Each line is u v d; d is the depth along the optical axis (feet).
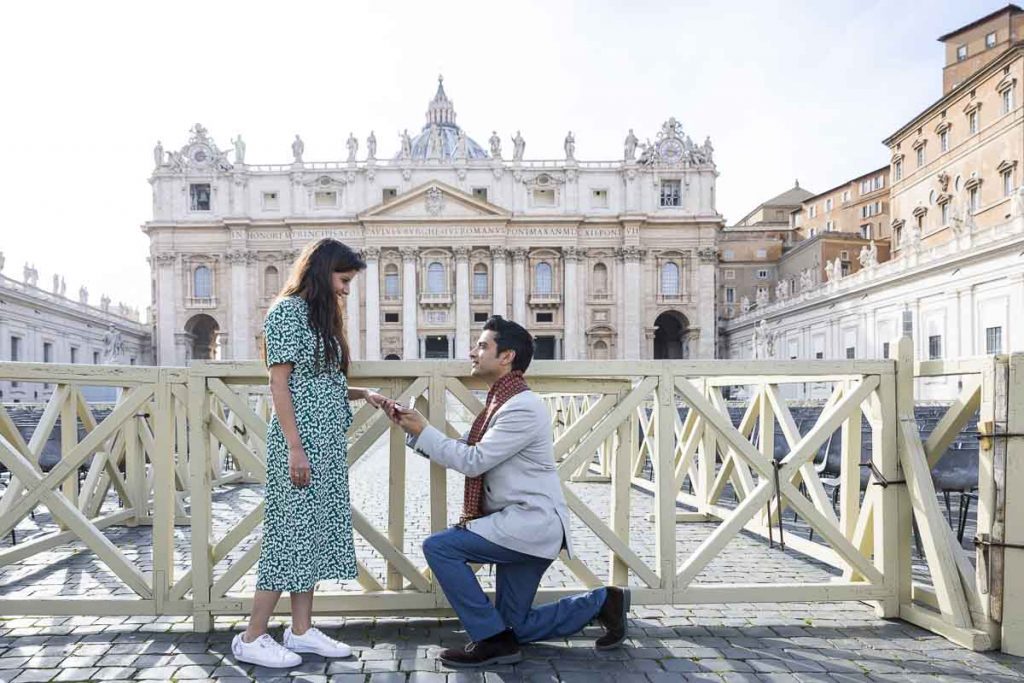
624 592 12.09
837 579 15.99
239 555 19.48
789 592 14.02
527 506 11.55
